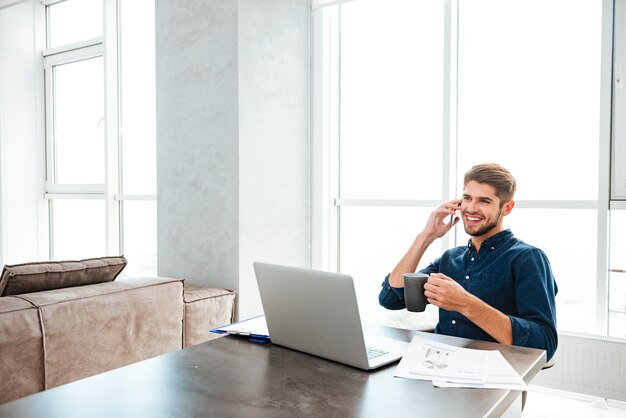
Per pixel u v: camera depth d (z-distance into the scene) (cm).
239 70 295
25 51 441
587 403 269
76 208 436
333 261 352
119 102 404
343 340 125
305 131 346
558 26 278
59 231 450
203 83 311
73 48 428
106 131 396
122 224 404
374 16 334
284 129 328
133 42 394
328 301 125
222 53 301
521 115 288
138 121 393
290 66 331
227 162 302
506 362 127
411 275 154
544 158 283
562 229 279
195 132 316
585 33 271
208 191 312
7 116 431
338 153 352
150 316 222
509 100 291
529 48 286
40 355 182
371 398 106
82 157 431
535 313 168
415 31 319
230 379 118
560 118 278
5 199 430
